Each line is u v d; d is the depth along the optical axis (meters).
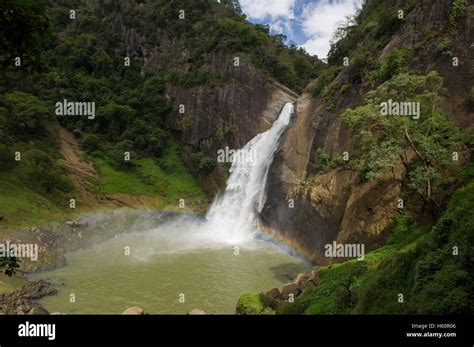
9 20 7.09
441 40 26.23
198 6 72.50
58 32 77.56
